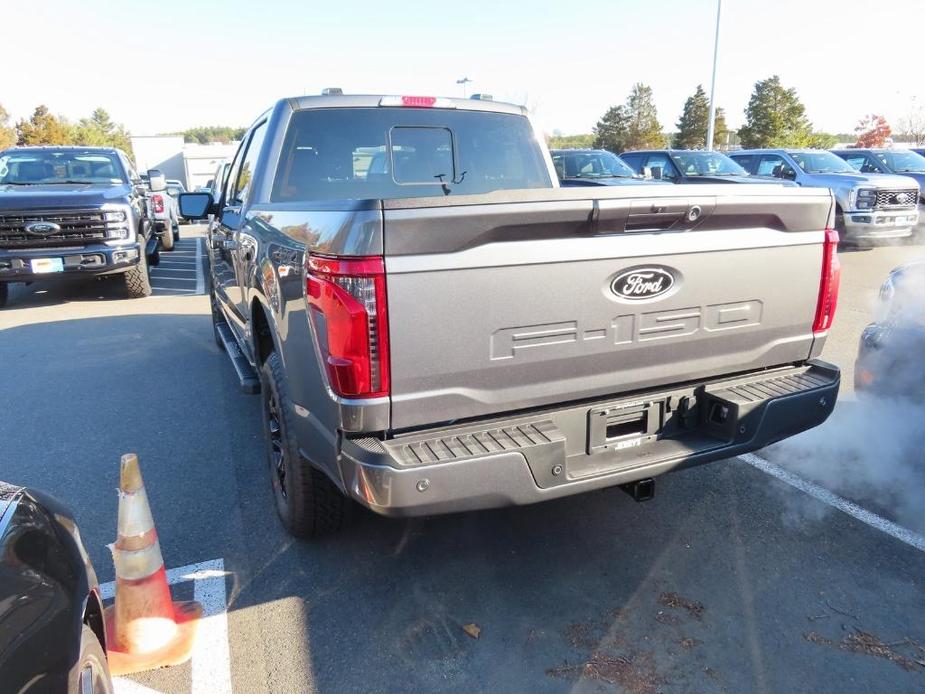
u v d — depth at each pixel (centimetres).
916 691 248
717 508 380
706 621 288
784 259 308
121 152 1188
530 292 257
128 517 273
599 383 282
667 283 282
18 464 463
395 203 234
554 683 257
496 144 454
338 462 258
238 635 287
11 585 173
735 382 316
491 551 344
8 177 1060
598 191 255
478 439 259
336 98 410
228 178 554
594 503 389
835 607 294
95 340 805
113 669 270
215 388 620
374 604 306
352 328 239
